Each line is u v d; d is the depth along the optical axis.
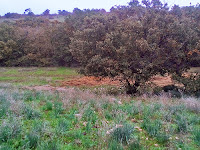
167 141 3.36
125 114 4.80
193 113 5.28
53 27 27.83
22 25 35.47
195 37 9.59
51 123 4.20
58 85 15.20
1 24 29.91
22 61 27.38
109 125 3.79
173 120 4.50
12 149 2.89
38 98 7.39
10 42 26.89
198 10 14.88
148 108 5.26
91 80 17.48
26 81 16.52
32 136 3.11
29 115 4.51
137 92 9.99
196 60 10.22
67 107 5.52
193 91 9.48
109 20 11.30
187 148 3.12
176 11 11.55
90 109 5.06
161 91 9.68
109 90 10.58
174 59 10.30
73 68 25.38
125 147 3.09
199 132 3.46
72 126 4.03
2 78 17.77
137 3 16.81
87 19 12.51
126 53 9.68
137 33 9.91
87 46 10.65
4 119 3.92
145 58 9.80
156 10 10.62
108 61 9.59
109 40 9.55
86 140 3.32
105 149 3.01
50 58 27.64
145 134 3.71
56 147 2.87
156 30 9.38
